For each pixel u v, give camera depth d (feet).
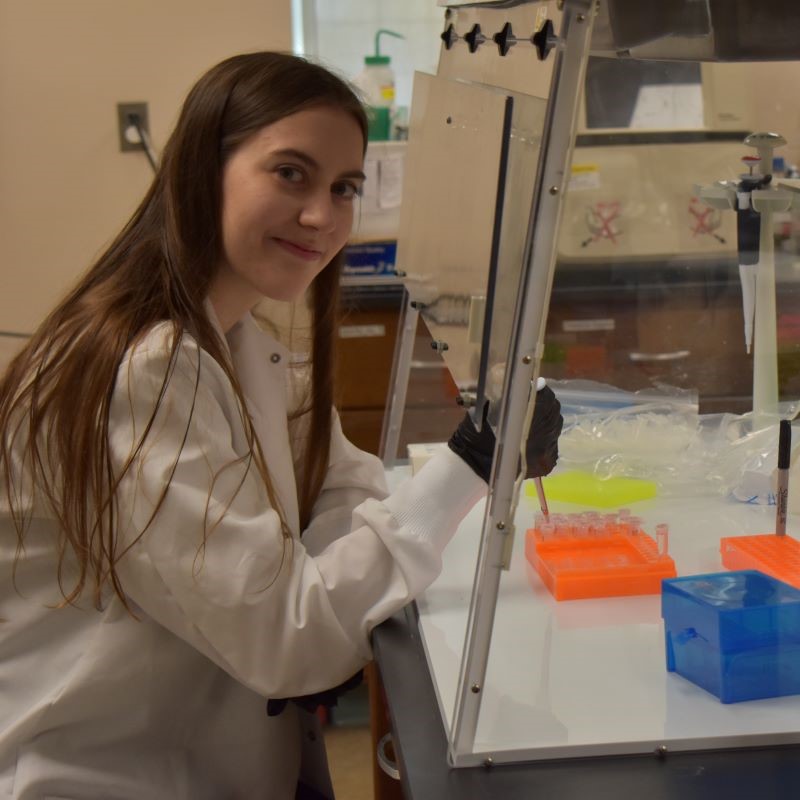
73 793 3.61
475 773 2.69
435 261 4.01
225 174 3.69
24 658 3.68
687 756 2.73
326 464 4.48
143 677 3.67
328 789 4.43
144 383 3.39
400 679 3.18
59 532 3.58
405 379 5.49
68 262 9.40
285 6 9.19
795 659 2.93
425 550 3.48
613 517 4.05
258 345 4.11
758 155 4.70
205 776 3.91
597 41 3.64
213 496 3.37
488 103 3.28
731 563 3.78
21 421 3.60
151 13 9.06
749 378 4.94
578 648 3.24
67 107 9.14
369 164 8.62
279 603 3.40
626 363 5.84
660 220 7.52
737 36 4.01
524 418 2.68
